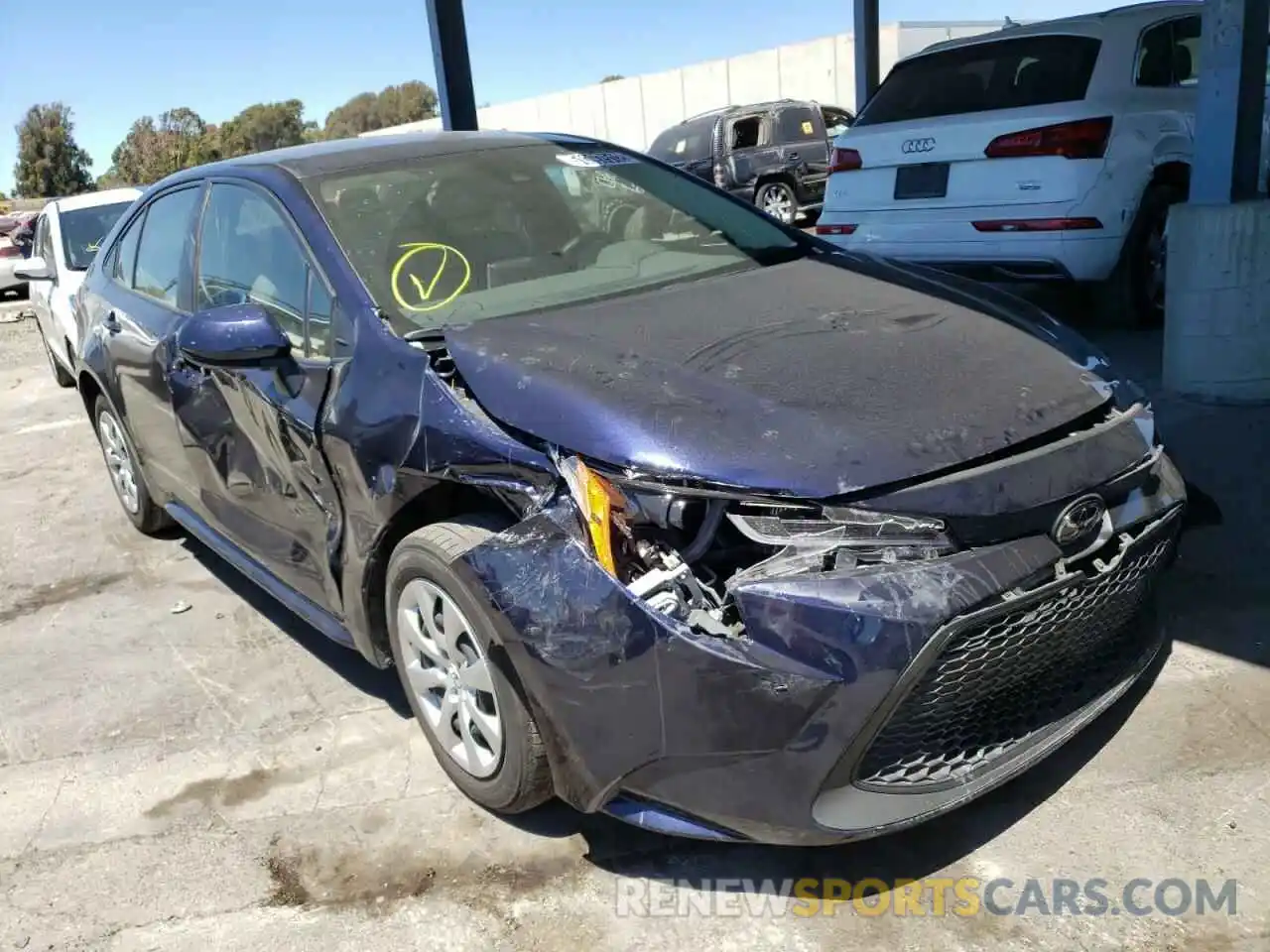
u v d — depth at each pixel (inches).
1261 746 109.7
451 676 107.3
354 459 112.5
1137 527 99.6
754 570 87.0
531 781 99.7
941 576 85.9
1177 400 212.8
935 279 134.7
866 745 85.0
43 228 348.5
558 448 95.4
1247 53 197.0
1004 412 96.3
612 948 92.0
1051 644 93.1
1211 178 205.5
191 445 152.9
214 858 107.5
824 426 91.9
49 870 108.0
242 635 157.4
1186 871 95.0
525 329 113.5
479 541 100.0
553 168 149.5
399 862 104.6
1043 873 96.2
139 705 139.2
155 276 170.9
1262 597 137.9
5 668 153.2
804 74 905.5
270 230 135.1
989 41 263.1
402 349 111.7
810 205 627.2
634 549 90.4
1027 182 243.6
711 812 88.4
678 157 635.5
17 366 417.4
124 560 192.2
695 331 111.7
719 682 85.3
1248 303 202.2
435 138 153.8
